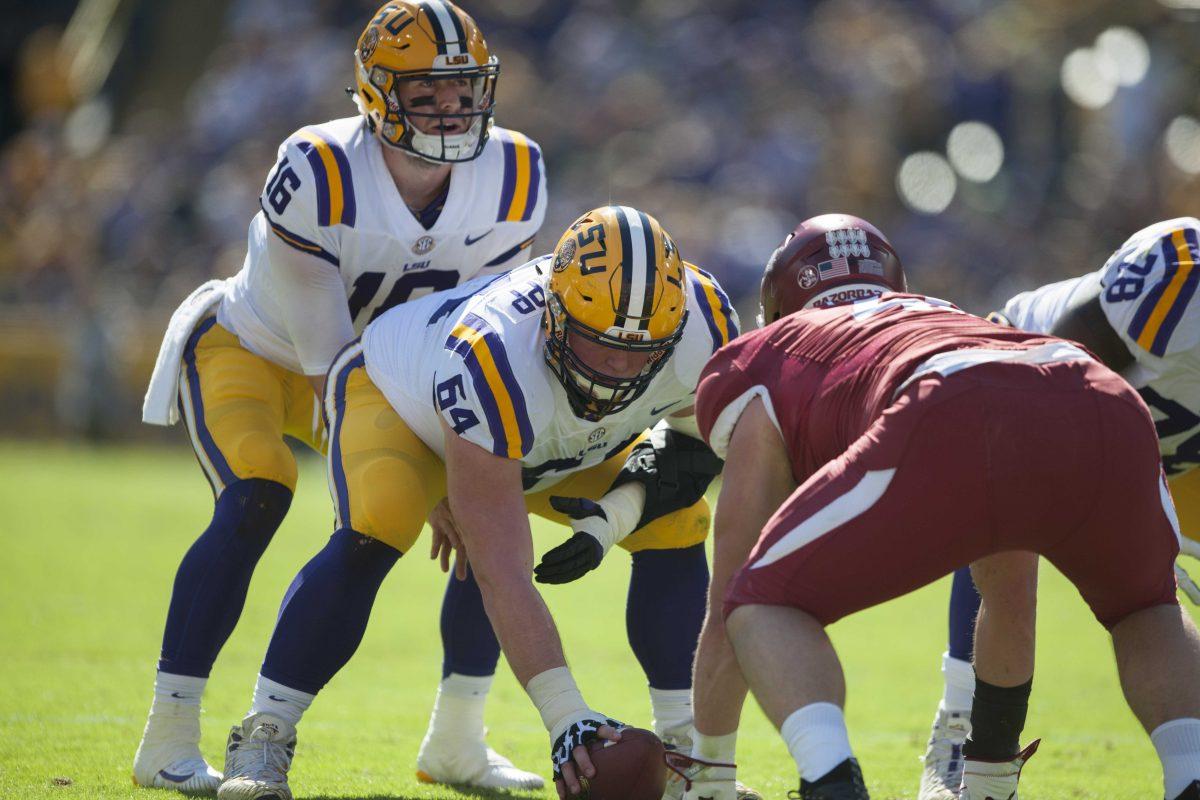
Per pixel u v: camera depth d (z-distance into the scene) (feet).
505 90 175.11
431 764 43.24
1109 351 39.04
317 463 152.35
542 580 35.81
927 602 87.81
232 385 43.14
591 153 171.01
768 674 28.30
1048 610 83.56
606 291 33.68
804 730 27.68
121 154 187.42
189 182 177.27
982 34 177.27
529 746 48.80
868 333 30.94
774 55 173.99
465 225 44.47
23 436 160.56
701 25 178.81
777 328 32.60
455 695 43.24
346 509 37.45
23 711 50.19
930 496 28.12
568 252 34.47
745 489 31.73
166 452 157.58
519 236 46.01
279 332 43.45
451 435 35.19
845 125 165.78
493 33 187.42
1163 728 28.73
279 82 179.63
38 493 118.11
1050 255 159.94
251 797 35.65
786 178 161.58
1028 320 41.42
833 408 30.55
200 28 210.59
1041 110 170.81
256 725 36.83
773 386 31.76
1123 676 29.50
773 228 154.81
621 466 41.29
